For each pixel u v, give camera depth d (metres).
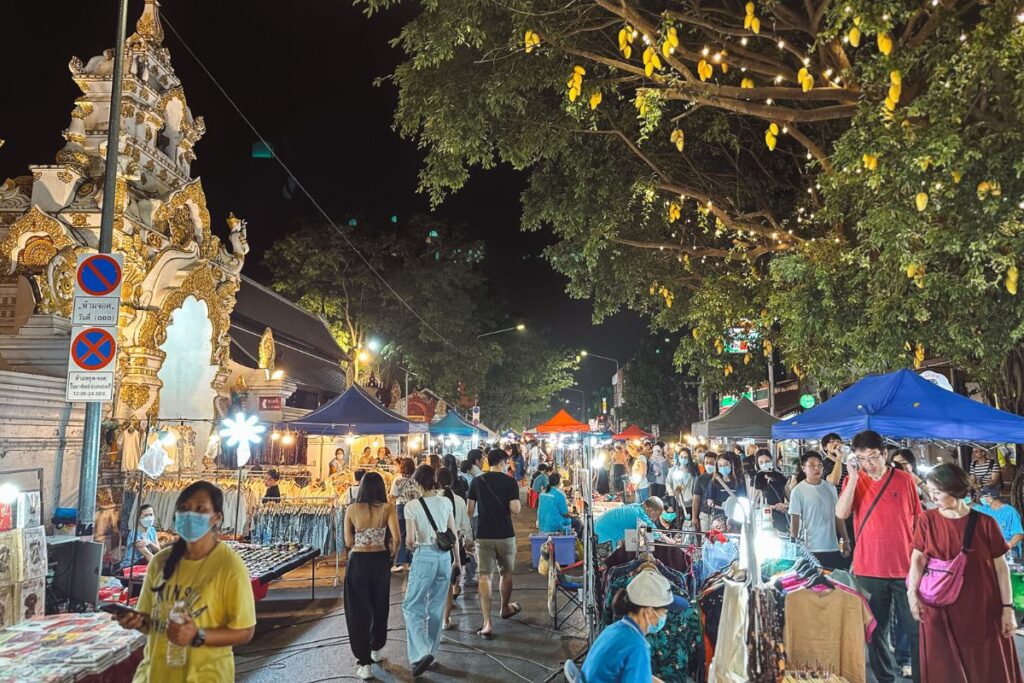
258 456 19.28
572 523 10.55
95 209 13.35
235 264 18.27
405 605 7.20
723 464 12.87
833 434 8.45
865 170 9.42
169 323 15.13
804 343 12.11
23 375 9.92
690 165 15.31
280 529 13.20
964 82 8.01
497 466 9.11
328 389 27.89
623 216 15.54
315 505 13.39
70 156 13.87
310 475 18.41
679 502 12.69
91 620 5.78
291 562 9.66
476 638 8.36
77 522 7.99
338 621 9.22
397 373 39.62
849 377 12.57
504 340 48.88
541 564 9.59
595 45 12.70
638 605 4.07
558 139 13.53
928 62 8.55
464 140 12.51
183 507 3.61
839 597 5.08
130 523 12.16
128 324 14.08
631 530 6.57
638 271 16.66
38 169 13.59
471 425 23.22
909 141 8.30
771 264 11.82
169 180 16.06
